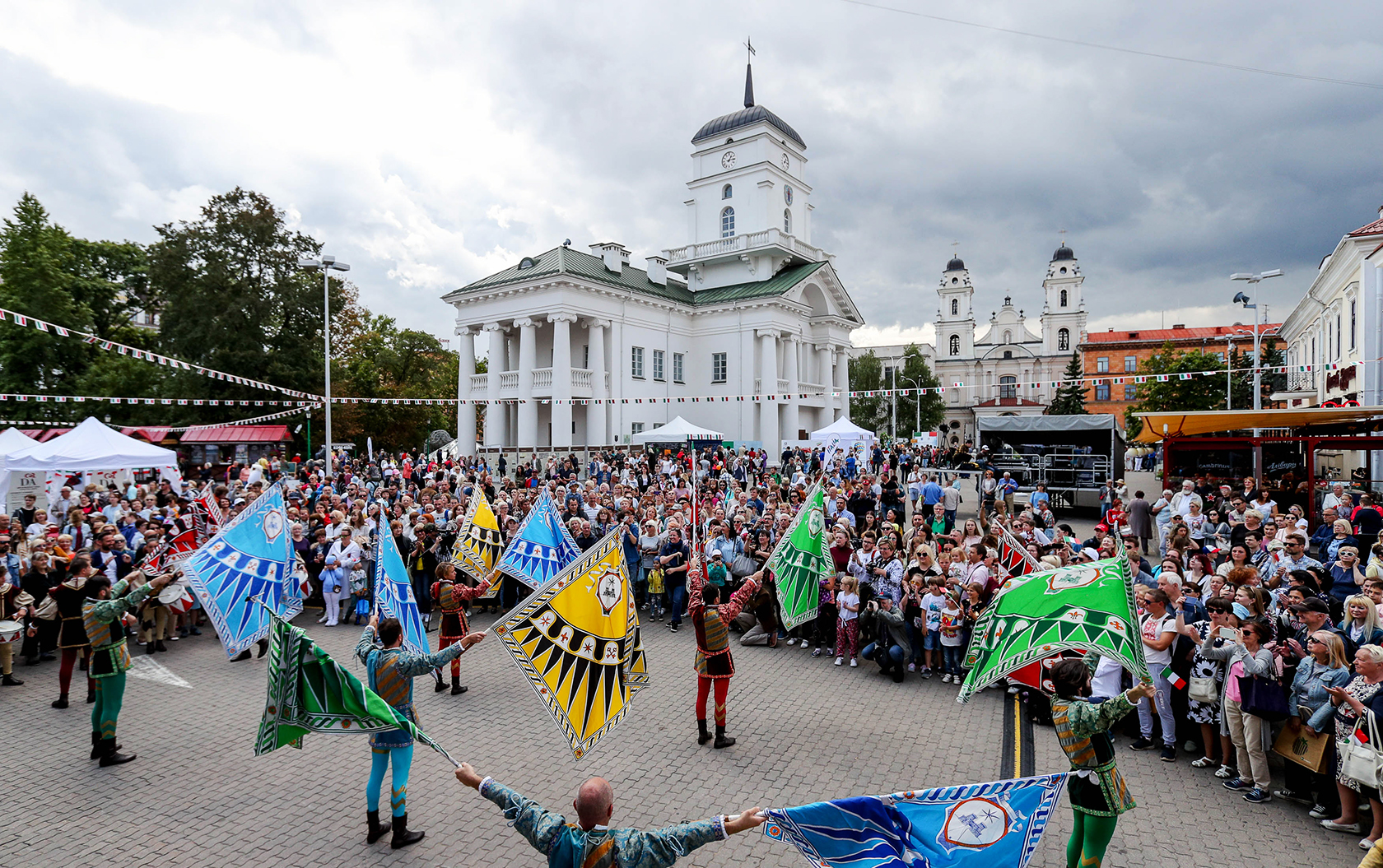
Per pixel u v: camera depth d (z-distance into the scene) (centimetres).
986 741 827
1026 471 2830
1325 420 1831
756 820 382
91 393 3909
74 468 1888
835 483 2178
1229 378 3744
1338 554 1000
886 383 8331
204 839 626
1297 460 2622
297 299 4441
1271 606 850
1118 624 541
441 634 1002
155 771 757
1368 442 1797
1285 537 1089
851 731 858
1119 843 607
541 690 657
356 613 1404
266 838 629
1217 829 629
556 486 2464
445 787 723
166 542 1459
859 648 1152
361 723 564
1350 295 2664
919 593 1084
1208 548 1274
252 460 4388
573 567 700
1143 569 1031
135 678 1062
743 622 1306
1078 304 10206
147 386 4359
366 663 630
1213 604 722
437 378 6084
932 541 1727
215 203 4384
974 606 994
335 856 600
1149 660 780
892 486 2211
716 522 1380
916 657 1087
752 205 5141
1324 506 1551
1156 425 1933
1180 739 811
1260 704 666
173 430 4153
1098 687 809
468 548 1247
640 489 2655
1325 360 3164
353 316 5344
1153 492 2659
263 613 991
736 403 4647
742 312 4672
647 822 648
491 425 4206
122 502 1822
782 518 1438
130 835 632
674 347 4769
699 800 691
